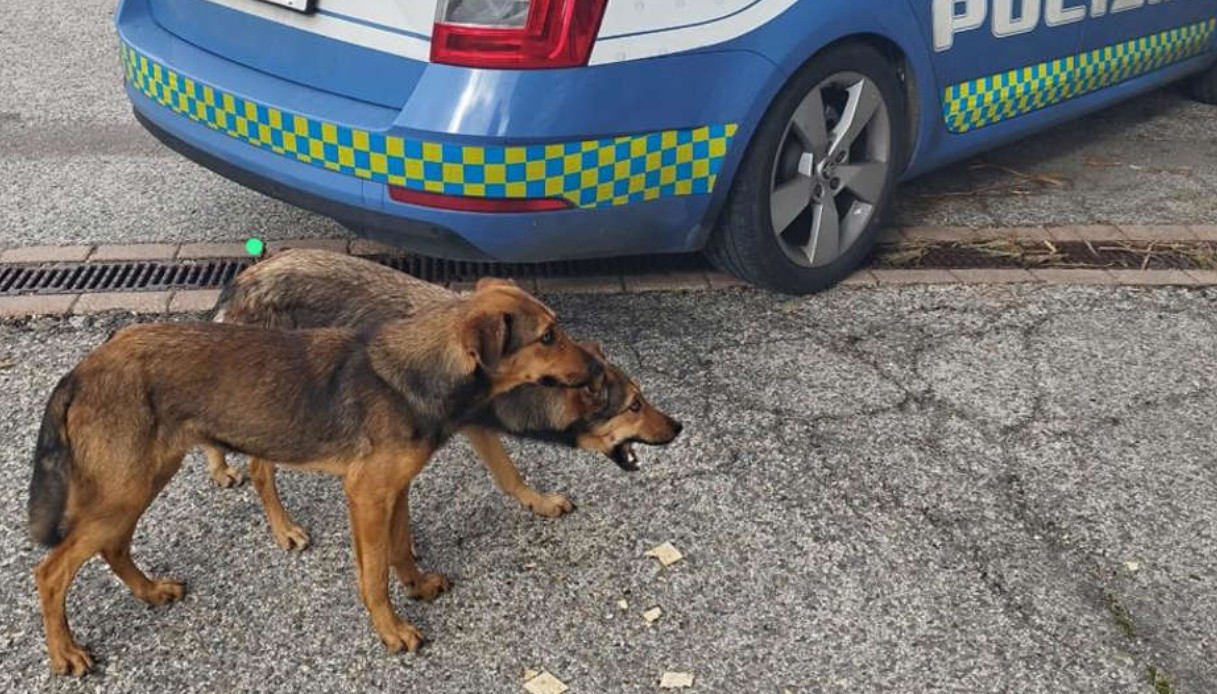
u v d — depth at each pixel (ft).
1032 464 8.21
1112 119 14.78
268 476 7.17
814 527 7.58
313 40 8.45
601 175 8.45
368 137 8.13
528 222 8.36
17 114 13.78
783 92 9.26
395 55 8.09
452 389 6.32
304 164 8.55
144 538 7.39
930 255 11.11
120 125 13.56
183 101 9.18
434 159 8.04
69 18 17.78
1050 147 13.84
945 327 9.84
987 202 12.28
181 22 9.41
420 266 10.54
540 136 8.04
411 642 6.63
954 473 8.10
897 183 10.75
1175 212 12.08
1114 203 12.28
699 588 7.10
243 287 7.33
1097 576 7.25
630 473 8.02
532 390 6.75
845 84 9.84
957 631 6.82
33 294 9.84
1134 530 7.63
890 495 7.88
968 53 10.67
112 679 6.42
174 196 11.71
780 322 9.84
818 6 9.17
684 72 8.54
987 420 8.66
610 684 6.45
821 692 6.42
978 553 7.40
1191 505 7.86
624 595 7.05
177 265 10.39
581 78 8.06
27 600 6.86
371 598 6.51
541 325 6.40
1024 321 9.97
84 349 9.14
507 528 7.57
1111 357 9.50
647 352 9.34
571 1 7.86
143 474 6.23
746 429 8.48
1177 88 15.64
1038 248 11.27
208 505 7.69
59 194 11.68
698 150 8.86
